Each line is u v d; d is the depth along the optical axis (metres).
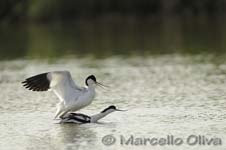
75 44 40.44
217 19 56.47
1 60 33.66
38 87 16.77
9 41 44.19
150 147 14.32
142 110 18.38
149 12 62.50
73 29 52.22
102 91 22.14
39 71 28.23
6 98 21.34
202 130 15.60
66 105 16.77
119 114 17.92
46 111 18.78
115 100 20.22
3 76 27.05
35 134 15.97
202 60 30.00
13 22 60.19
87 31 49.78
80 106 16.81
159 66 28.41
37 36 47.16
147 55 33.06
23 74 27.44
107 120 17.22
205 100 19.55
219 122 16.44
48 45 40.31
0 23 59.91
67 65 30.11
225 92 20.80
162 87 22.47
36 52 36.78
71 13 60.22
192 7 62.72
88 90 16.86
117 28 51.75
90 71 27.59
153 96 20.66
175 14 62.56
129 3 61.88
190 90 21.53
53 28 53.97
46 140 15.36
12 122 17.42
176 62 29.61
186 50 34.75
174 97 20.31
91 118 16.95
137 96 20.80
